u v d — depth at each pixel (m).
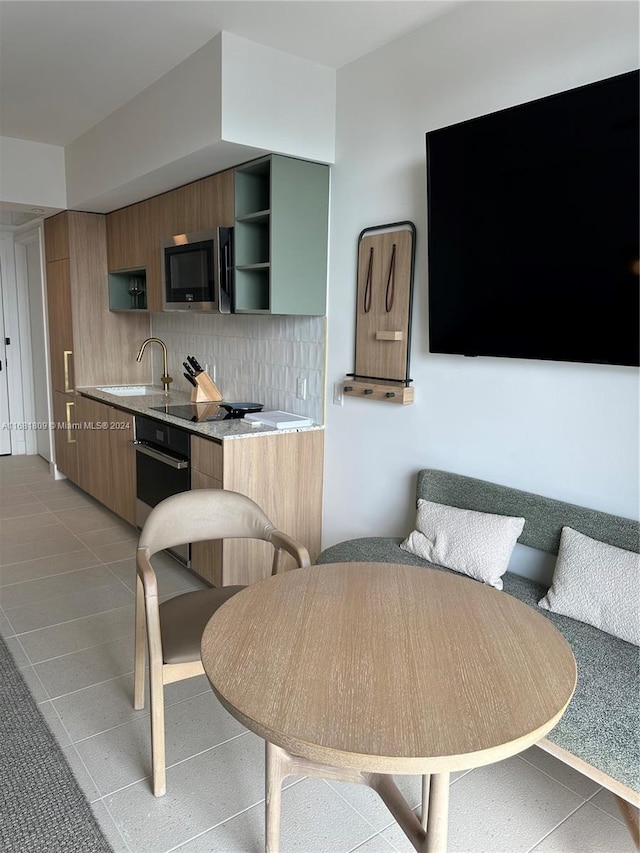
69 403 4.77
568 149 1.82
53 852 1.61
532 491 2.21
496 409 2.31
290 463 3.08
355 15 2.34
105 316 4.69
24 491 4.93
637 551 1.86
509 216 2.04
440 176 2.23
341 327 2.99
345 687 1.18
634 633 1.72
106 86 3.10
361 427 2.95
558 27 1.98
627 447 1.93
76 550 3.71
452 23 2.32
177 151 2.87
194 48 2.64
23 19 2.41
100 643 2.66
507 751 1.03
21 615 2.89
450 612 1.50
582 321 1.91
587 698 1.52
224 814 1.76
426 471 2.52
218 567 2.95
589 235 1.83
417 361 2.62
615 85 1.68
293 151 2.76
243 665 1.24
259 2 2.26
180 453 3.23
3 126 3.79
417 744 1.02
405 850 1.66
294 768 1.50
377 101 2.67
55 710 2.20
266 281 3.18
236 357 3.86
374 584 1.67
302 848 1.65
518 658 1.29
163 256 3.64
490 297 2.17
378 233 2.72
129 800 1.80
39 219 4.90
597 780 1.44
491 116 2.01
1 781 1.85
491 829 1.72
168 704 2.27
